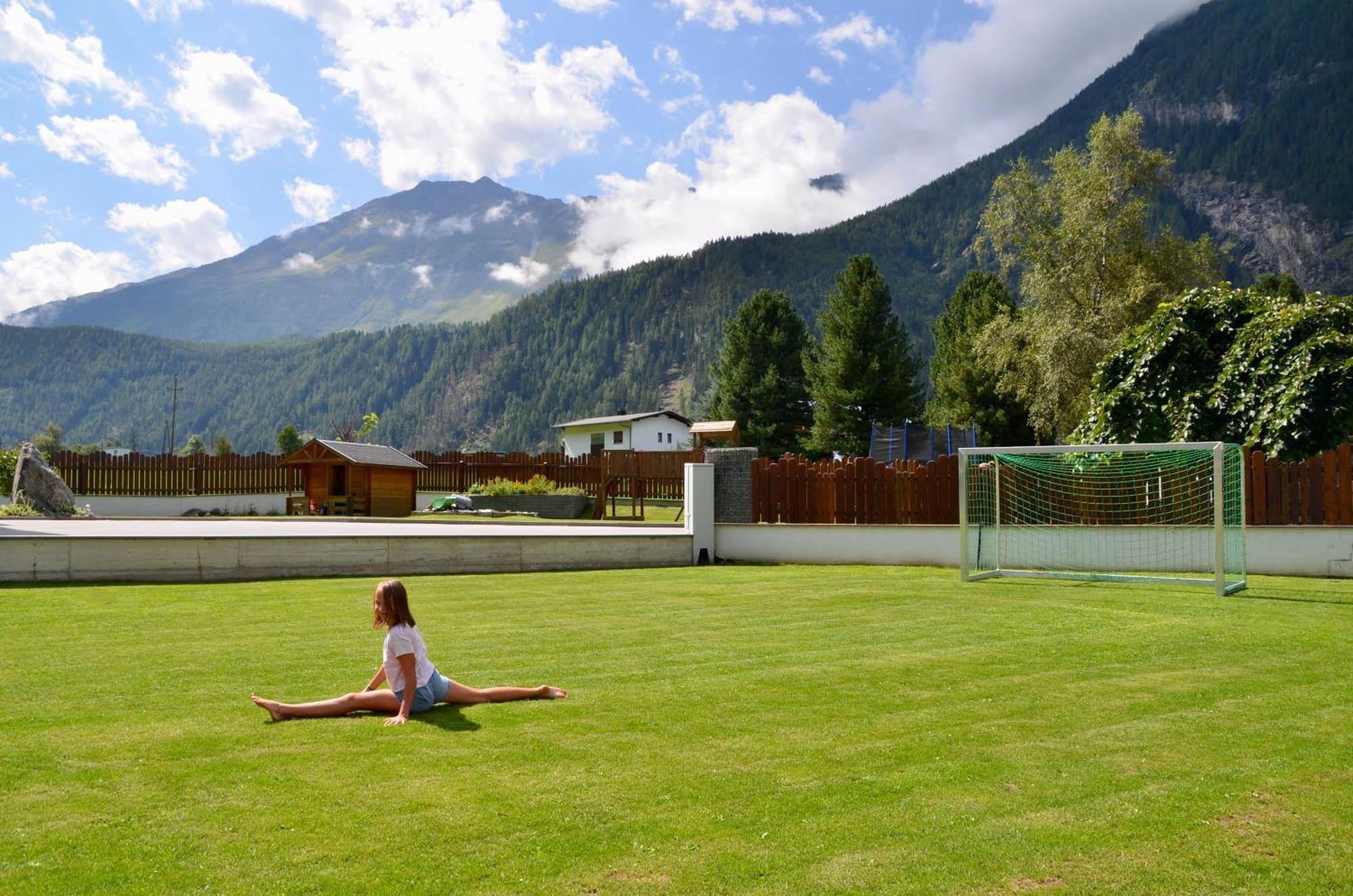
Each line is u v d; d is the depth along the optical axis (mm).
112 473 33969
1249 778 5020
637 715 6223
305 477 33000
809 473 19000
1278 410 17578
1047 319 39500
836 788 4824
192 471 35438
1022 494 17562
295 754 5297
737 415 64438
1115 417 19844
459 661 8055
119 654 8266
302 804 4508
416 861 3900
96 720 5984
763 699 6711
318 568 15008
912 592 13336
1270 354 18125
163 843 4039
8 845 4000
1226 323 19453
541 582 14594
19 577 13406
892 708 6453
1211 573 16109
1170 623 10375
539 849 4035
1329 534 15648
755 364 65125
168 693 6770
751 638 9336
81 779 4832
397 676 6203
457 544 16047
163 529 19000
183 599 11961
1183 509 16625
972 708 6461
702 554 18766
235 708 6348
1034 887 3752
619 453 32875
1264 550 15984
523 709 6402
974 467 17906
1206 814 4508
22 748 5355
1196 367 19375
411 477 34219
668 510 36156
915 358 60219
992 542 17609
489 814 4414
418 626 10094
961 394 55594
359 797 4621
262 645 8750
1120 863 3973
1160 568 16484
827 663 8047
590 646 8852
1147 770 5141
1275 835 4273
